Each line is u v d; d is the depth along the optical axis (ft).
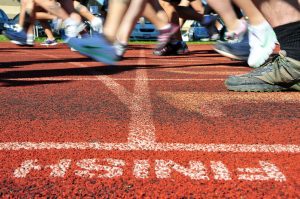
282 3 8.16
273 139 6.07
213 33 21.42
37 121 7.16
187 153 5.40
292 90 9.86
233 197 4.10
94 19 14.83
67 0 13.46
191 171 4.77
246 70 15.42
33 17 21.91
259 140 6.02
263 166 4.94
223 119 7.30
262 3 8.31
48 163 5.03
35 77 13.04
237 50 13.16
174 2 22.04
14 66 16.89
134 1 8.69
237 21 11.03
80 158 5.20
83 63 18.40
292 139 6.09
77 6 17.22
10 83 11.64
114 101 8.98
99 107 8.34
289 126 6.84
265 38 10.34
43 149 5.57
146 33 57.77
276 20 8.45
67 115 7.64
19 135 6.27
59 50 29.89
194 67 16.71
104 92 10.12
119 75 13.71
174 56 23.85
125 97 9.45
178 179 4.54
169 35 12.43
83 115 7.63
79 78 12.82
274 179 4.55
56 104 8.64
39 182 4.47
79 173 4.71
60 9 13.42
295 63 8.85
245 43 13.00
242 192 4.22
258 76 9.68
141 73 14.34
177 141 5.94
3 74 13.88
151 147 5.65
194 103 8.68
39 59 20.92
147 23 58.13
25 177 4.60
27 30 22.20
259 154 5.39
